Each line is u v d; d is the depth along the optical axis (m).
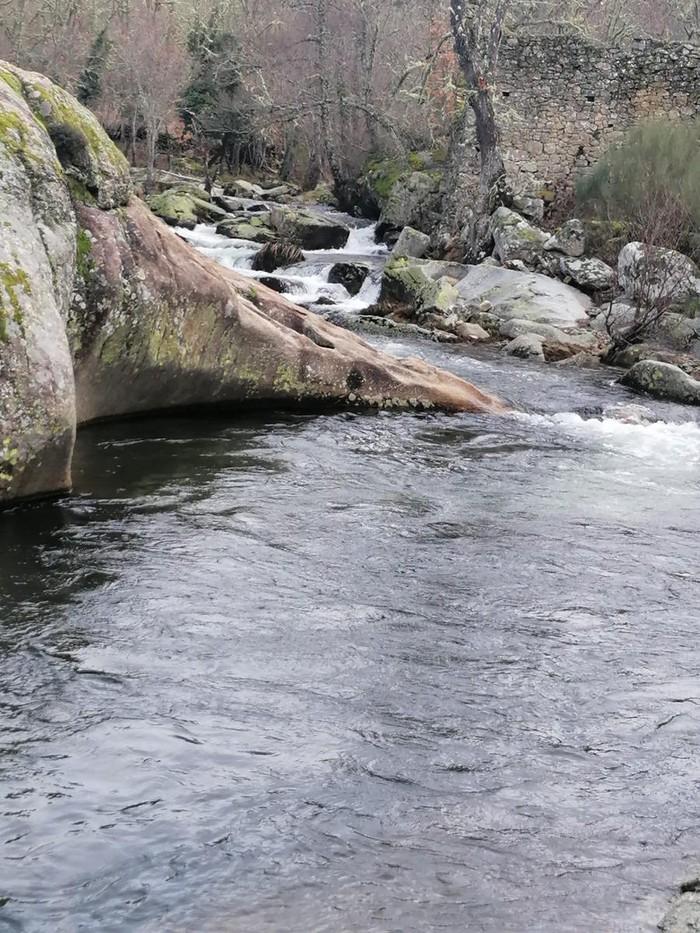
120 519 6.76
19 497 6.90
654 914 3.22
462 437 10.31
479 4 25.03
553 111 25.53
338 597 5.73
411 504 7.72
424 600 5.78
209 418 9.91
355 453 9.17
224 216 34.03
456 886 3.33
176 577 5.83
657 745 4.32
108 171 8.71
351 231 32.47
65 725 4.17
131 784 3.80
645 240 19.11
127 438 8.87
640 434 11.40
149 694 4.47
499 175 25.09
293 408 10.59
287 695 4.55
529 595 5.98
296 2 44.91
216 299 9.55
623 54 25.30
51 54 45.75
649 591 6.21
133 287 8.73
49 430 6.84
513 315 19.44
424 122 35.03
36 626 5.08
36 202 7.71
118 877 3.30
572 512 7.88
